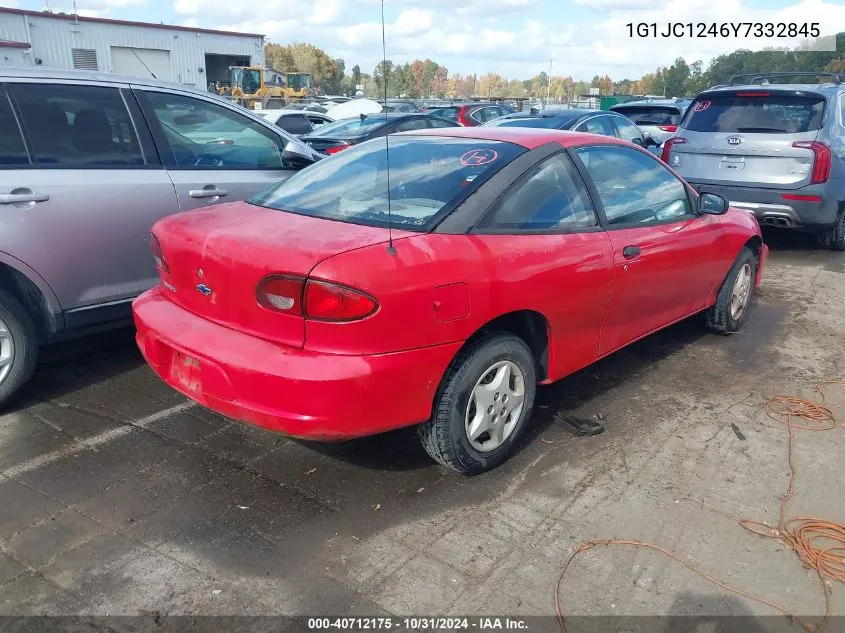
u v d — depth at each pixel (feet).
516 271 10.22
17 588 8.24
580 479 10.73
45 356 15.10
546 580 8.54
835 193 23.93
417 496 10.23
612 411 13.06
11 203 12.21
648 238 13.05
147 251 14.19
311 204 11.02
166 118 14.83
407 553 8.98
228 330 9.64
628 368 15.14
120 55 103.35
